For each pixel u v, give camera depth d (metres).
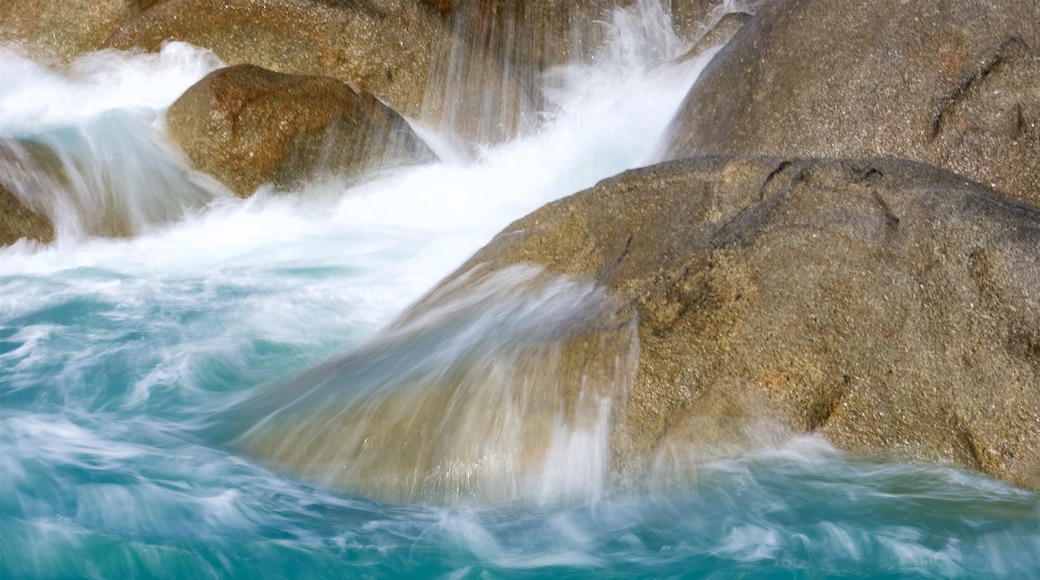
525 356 6.56
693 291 6.68
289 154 11.85
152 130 12.11
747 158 7.46
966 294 6.39
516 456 6.24
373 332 8.72
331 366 7.36
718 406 6.27
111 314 9.11
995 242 6.53
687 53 12.92
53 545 5.70
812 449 6.20
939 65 8.73
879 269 6.55
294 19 13.60
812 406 6.27
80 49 13.87
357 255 10.63
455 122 13.47
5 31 13.88
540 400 6.36
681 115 9.86
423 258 10.53
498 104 13.45
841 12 9.26
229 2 13.66
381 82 13.60
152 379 7.86
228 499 6.20
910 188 6.99
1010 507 5.92
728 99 9.45
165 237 11.30
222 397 7.60
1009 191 8.32
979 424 6.12
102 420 7.19
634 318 6.59
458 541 5.86
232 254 10.75
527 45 14.46
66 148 11.69
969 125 8.52
